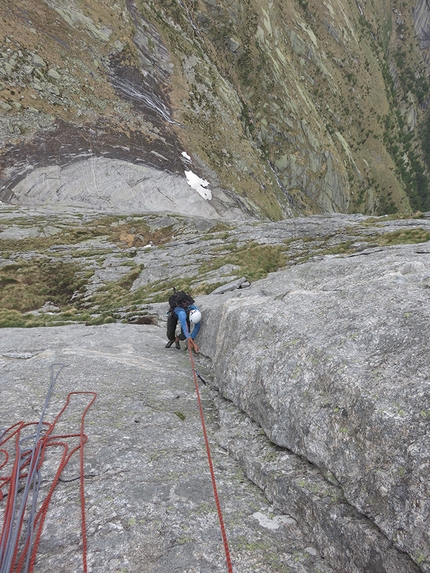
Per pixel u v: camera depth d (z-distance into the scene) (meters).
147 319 14.70
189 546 3.03
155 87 73.75
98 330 11.22
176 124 71.00
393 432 2.90
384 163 174.62
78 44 63.72
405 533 2.51
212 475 3.68
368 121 178.62
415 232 23.70
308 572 2.85
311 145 107.62
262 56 107.12
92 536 3.09
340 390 3.55
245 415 5.07
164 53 81.06
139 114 65.12
